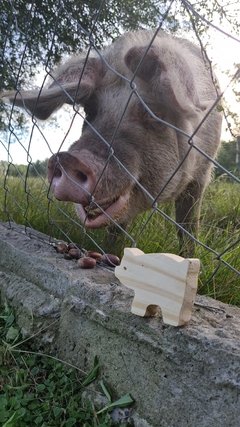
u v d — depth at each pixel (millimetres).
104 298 379
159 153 592
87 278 416
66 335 404
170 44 605
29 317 435
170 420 315
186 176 662
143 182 586
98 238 659
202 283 521
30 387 373
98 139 543
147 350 336
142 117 587
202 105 564
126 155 548
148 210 652
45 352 417
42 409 348
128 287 354
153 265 333
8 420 321
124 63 591
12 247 507
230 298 520
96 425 331
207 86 643
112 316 362
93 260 450
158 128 593
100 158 511
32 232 587
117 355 357
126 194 540
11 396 363
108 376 361
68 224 709
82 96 601
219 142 760
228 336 314
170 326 327
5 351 404
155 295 332
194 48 732
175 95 532
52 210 761
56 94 568
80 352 389
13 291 474
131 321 348
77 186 483
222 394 292
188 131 617
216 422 292
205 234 729
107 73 632
